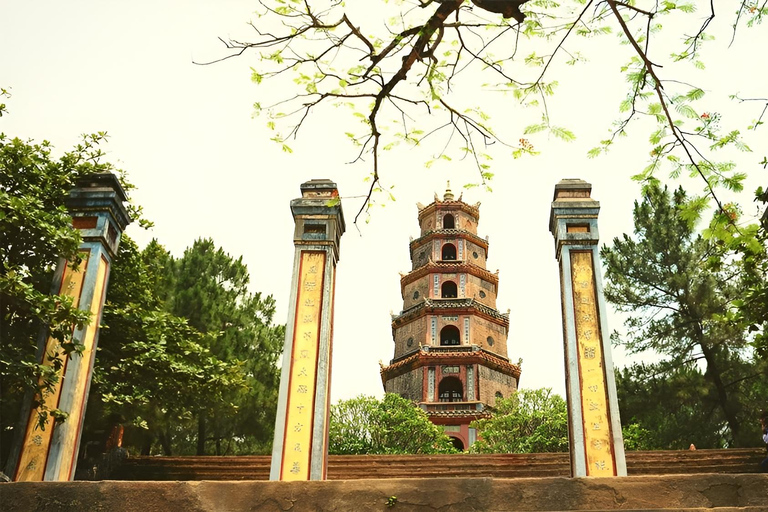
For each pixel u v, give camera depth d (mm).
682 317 28156
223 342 26719
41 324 12820
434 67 6953
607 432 13297
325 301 14711
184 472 18281
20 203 12547
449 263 45188
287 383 13914
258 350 28047
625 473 12891
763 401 26031
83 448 18438
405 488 6539
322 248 15266
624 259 29703
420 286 45125
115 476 18312
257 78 7156
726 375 27000
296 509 6457
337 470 18406
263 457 18859
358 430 33062
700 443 26703
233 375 18719
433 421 39125
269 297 30422
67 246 12734
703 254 28172
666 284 28438
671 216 29094
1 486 6465
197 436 27453
